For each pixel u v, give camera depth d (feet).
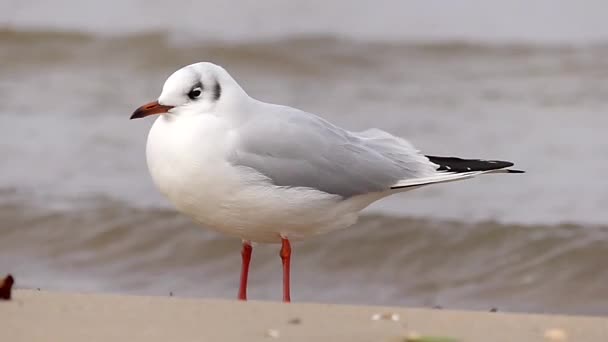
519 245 46.29
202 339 24.06
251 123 31.19
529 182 52.90
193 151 30.27
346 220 32.96
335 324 25.62
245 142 30.78
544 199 50.93
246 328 25.03
